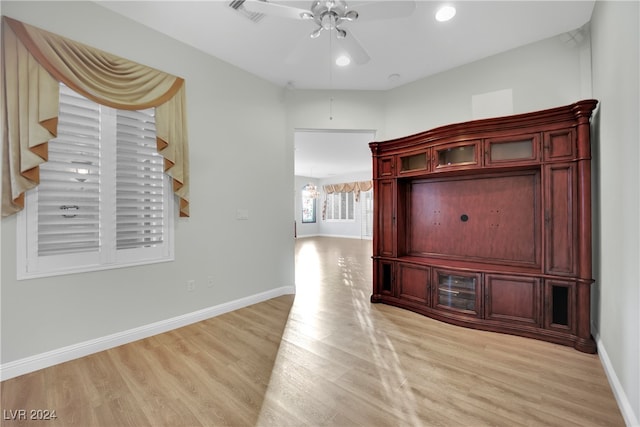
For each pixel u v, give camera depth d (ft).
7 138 6.70
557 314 8.59
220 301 11.13
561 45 9.55
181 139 9.70
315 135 20.33
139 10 8.38
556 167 8.55
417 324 10.07
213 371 7.17
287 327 9.86
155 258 9.33
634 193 5.31
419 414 5.64
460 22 8.89
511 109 10.41
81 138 7.84
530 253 9.77
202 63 10.50
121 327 8.61
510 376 6.90
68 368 7.29
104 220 8.25
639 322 5.03
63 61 7.35
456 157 10.39
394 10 6.31
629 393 5.46
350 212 41.47
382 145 12.34
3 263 6.79
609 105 6.88
